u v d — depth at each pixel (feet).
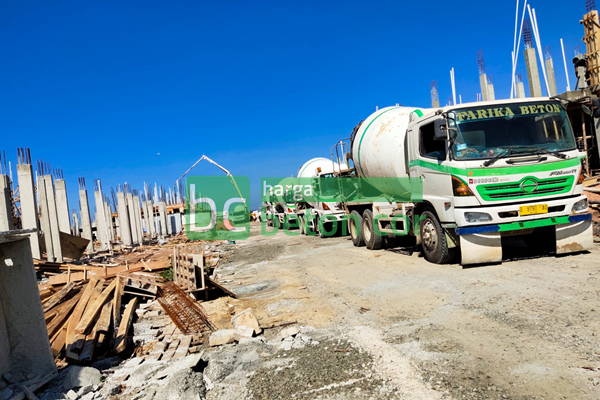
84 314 19.45
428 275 24.61
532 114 24.58
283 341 16.48
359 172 41.16
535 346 13.05
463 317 16.58
